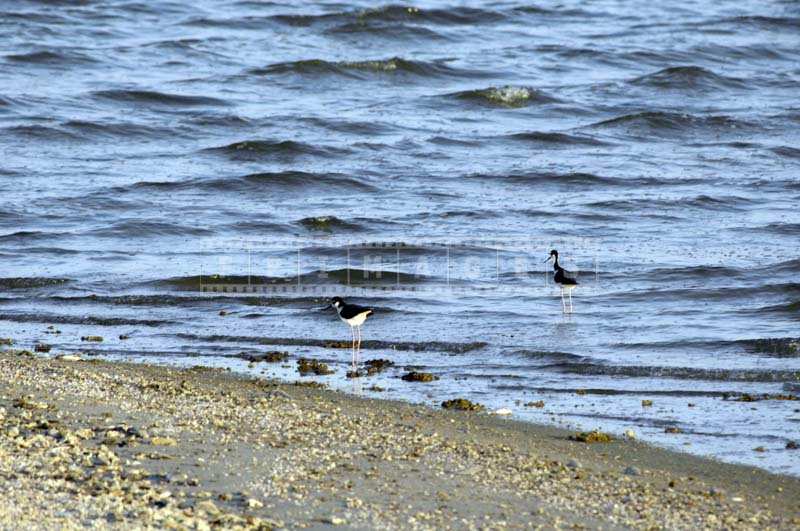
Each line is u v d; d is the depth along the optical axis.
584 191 79.00
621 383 40.09
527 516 25.83
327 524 24.86
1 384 36.50
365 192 78.38
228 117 97.81
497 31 137.00
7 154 86.31
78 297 53.81
